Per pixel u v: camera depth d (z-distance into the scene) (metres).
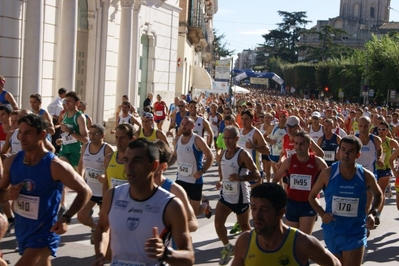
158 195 3.68
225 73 44.44
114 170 6.38
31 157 4.74
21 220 4.82
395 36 55.84
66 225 4.67
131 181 3.61
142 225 3.62
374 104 49.97
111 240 3.71
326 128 10.66
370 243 9.04
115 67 20.03
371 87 51.62
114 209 3.69
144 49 23.67
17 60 14.04
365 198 5.73
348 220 5.69
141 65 23.64
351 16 121.88
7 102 10.18
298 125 9.55
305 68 82.69
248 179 7.14
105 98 19.22
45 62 15.16
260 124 15.12
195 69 44.28
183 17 35.19
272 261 3.58
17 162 4.80
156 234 3.41
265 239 3.60
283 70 90.56
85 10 18.11
